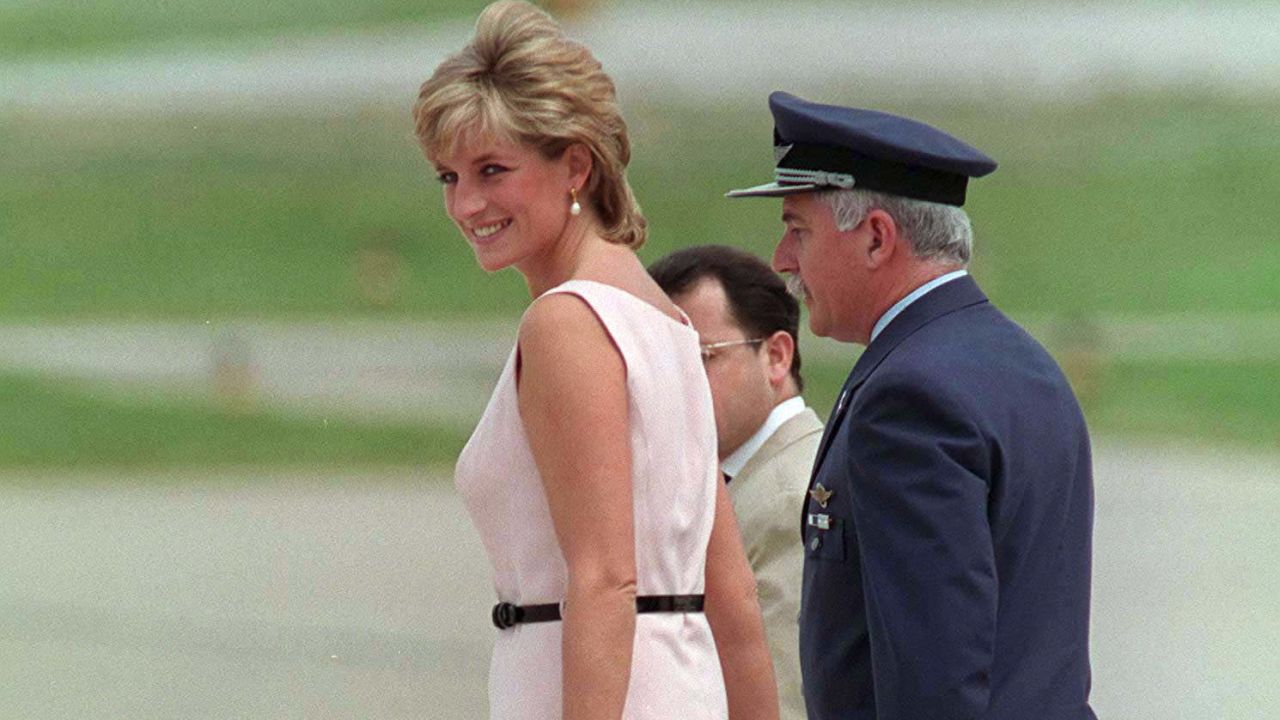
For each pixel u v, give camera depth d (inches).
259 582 1688.0
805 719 557.0
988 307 482.3
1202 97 7057.1
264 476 2566.4
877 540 445.1
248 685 1285.7
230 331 4416.8
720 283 576.7
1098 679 1283.2
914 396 449.4
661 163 6437.0
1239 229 5664.4
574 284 421.7
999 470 450.6
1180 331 4498.0
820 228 486.3
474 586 1626.5
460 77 422.0
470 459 431.5
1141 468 2642.7
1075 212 5871.1
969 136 6791.3
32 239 5757.9
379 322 4682.6
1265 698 1229.1
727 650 466.9
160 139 6953.7
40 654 1424.7
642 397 419.8
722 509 465.4
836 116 483.2
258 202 6136.8
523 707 421.4
